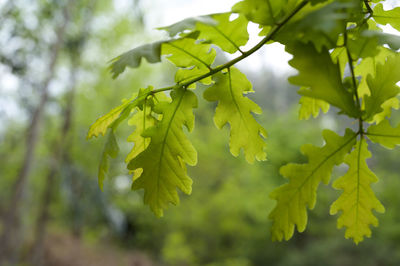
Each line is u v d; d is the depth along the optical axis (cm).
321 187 888
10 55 592
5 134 717
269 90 1681
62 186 801
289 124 880
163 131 65
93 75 859
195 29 52
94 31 837
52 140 836
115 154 63
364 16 58
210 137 1079
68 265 823
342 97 51
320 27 40
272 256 941
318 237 971
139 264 941
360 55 54
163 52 57
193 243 998
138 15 686
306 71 50
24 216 727
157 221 1005
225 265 902
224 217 983
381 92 56
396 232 825
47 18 652
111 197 956
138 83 895
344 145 58
